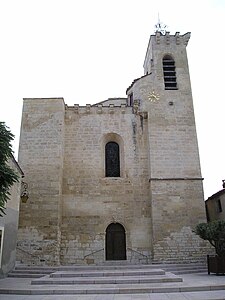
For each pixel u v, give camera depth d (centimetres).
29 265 2162
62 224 2391
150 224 2398
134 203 2456
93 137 2644
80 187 2495
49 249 2216
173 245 2300
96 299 1098
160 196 2412
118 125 2680
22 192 2345
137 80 2845
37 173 2409
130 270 1703
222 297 1096
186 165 2511
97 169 2544
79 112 2717
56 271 1828
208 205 2894
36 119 2575
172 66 2911
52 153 2464
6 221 1773
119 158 2653
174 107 2705
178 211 2383
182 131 2622
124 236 2392
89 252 2320
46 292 1245
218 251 1891
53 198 2341
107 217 2416
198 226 2014
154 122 2647
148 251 2330
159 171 2483
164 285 1315
